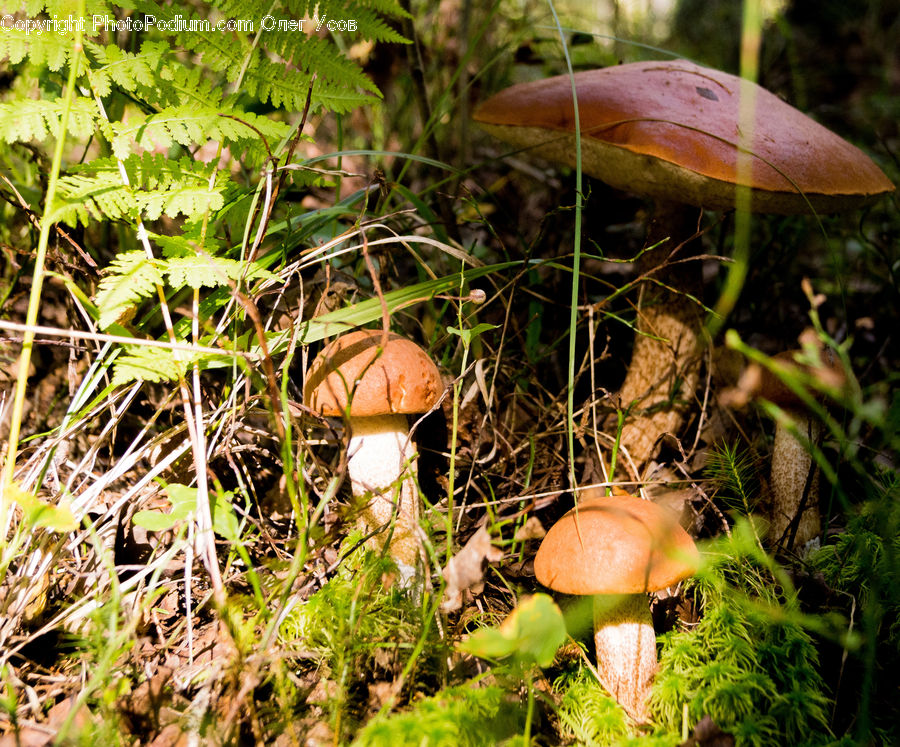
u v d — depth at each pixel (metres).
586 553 0.30
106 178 0.33
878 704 0.32
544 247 0.51
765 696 0.31
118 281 0.32
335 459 0.39
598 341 0.47
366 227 0.37
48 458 0.33
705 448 0.43
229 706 0.30
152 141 0.33
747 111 0.30
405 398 0.34
